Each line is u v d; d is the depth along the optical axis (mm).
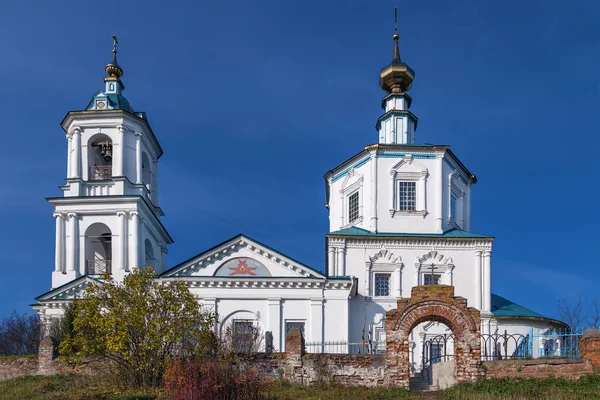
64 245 44844
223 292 42000
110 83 49000
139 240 45031
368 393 26844
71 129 46406
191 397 24859
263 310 41938
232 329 38312
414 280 45031
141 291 30938
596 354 27109
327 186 53000
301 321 41938
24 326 48219
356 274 44844
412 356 42594
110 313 29609
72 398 26984
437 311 28344
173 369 26672
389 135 50188
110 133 46250
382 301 44344
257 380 26391
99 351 30172
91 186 45688
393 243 45375
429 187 47062
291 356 28969
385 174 47094
